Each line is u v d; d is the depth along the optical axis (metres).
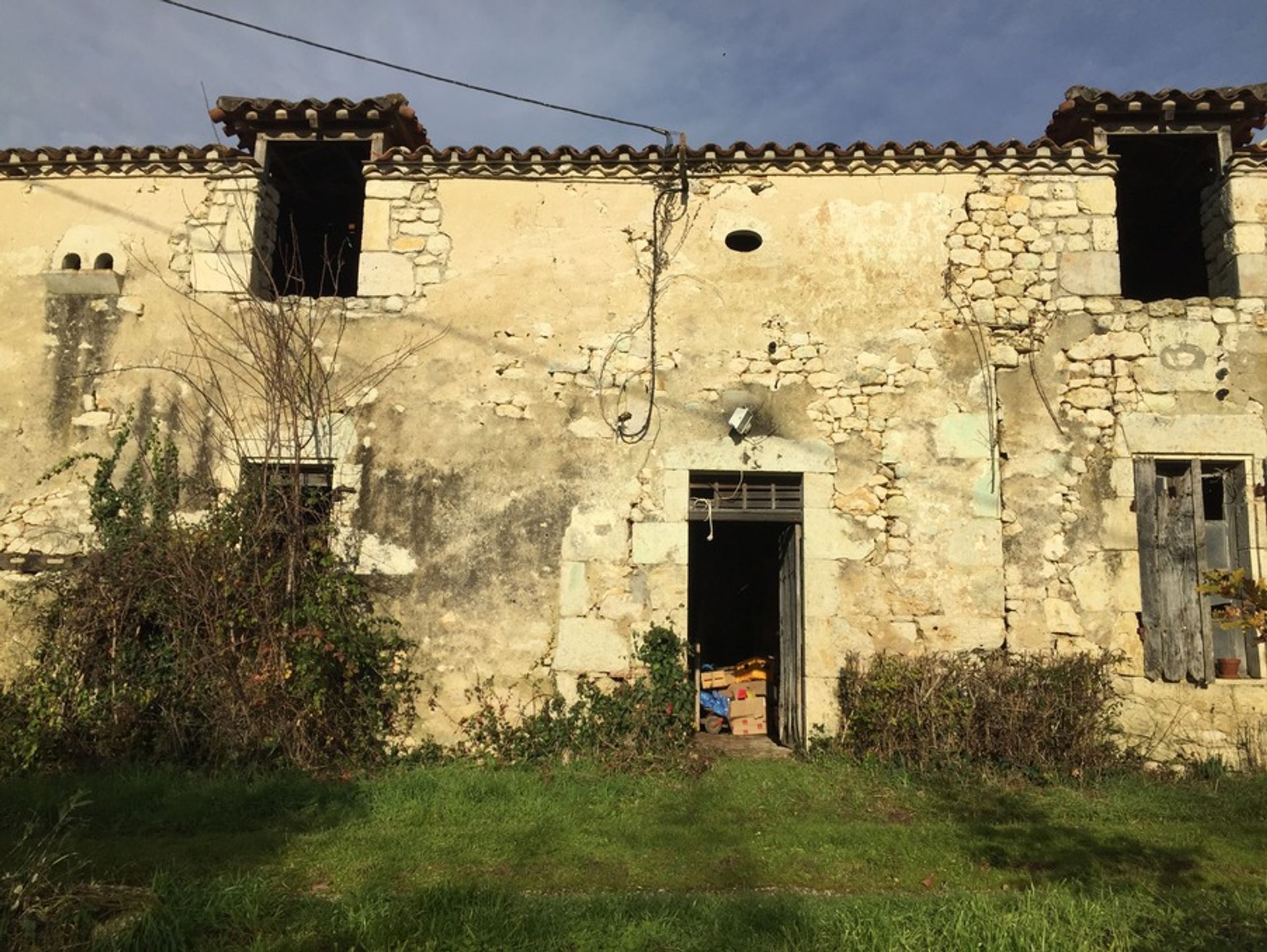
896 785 5.91
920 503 6.96
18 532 7.02
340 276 9.02
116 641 6.41
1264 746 6.54
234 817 5.11
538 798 5.49
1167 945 3.42
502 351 7.26
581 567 6.95
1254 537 6.79
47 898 3.56
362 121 7.50
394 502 7.04
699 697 8.09
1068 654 6.69
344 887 4.06
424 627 6.88
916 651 6.78
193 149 7.43
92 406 7.22
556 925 3.57
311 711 6.26
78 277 7.34
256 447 7.10
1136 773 6.31
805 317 7.25
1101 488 6.94
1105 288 7.19
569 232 7.43
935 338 7.18
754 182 7.44
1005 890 4.18
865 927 3.55
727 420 7.11
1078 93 7.15
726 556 10.09
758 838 4.86
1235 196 7.21
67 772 5.97
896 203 7.38
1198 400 6.98
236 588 6.38
